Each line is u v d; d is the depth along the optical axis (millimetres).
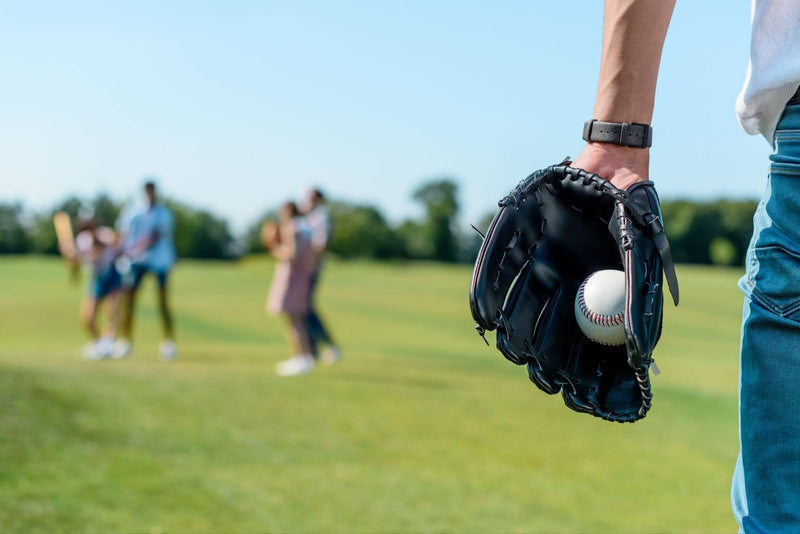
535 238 1311
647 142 1312
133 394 6758
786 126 1310
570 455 5602
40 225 55938
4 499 3709
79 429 5305
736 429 7062
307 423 6199
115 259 10719
